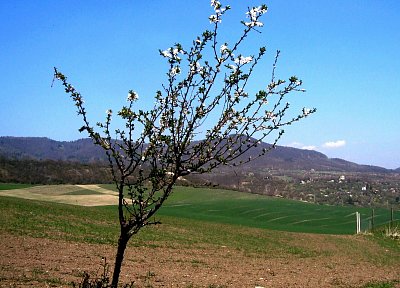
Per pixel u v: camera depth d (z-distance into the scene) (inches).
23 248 786.2
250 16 281.7
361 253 1464.1
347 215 3208.7
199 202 3459.6
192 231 1561.3
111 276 613.9
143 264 777.6
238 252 1158.3
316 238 1875.0
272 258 1112.8
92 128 267.9
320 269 968.3
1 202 1582.2
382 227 2427.4
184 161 265.1
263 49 278.2
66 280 546.6
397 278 901.2
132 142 268.8
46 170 4069.9
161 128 270.7
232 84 271.9
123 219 281.1
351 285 756.6
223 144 266.1
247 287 646.5
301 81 278.5
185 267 800.9
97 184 3865.7
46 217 1365.7
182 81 273.3
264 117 273.0
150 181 272.1
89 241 997.8
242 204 3447.3
